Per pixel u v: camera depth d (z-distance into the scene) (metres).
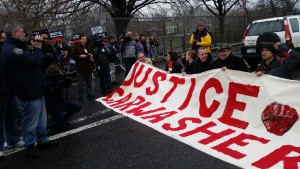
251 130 4.87
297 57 4.77
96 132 5.79
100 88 9.96
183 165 4.31
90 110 7.32
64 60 11.03
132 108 6.90
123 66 13.96
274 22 11.50
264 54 4.96
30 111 4.72
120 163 4.50
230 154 4.40
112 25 15.30
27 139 4.79
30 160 4.76
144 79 7.39
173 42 18.45
